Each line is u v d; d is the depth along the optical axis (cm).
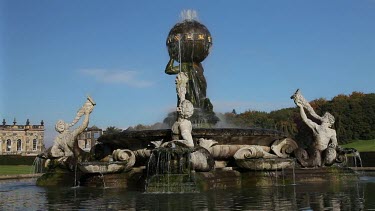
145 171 1338
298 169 1430
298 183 1377
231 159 1405
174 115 1691
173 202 882
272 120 7150
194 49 1664
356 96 8212
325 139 1505
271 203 848
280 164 1348
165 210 761
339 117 7356
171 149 1182
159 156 1188
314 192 1067
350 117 7444
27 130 13350
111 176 1372
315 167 1475
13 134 13225
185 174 1141
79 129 1689
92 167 1353
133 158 1389
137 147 1432
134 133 1395
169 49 1702
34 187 1516
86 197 1051
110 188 1324
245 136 1386
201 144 1343
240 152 1367
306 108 1584
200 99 1655
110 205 861
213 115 1633
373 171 2720
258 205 816
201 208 779
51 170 1666
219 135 1353
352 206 783
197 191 1108
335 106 7550
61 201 973
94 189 1308
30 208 847
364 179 1582
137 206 830
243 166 1337
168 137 1357
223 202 870
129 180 1367
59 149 1667
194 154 1190
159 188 1126
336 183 1373
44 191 1291
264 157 1416
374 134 7338
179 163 1169
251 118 7256
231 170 1329
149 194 1072
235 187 1261
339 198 920
